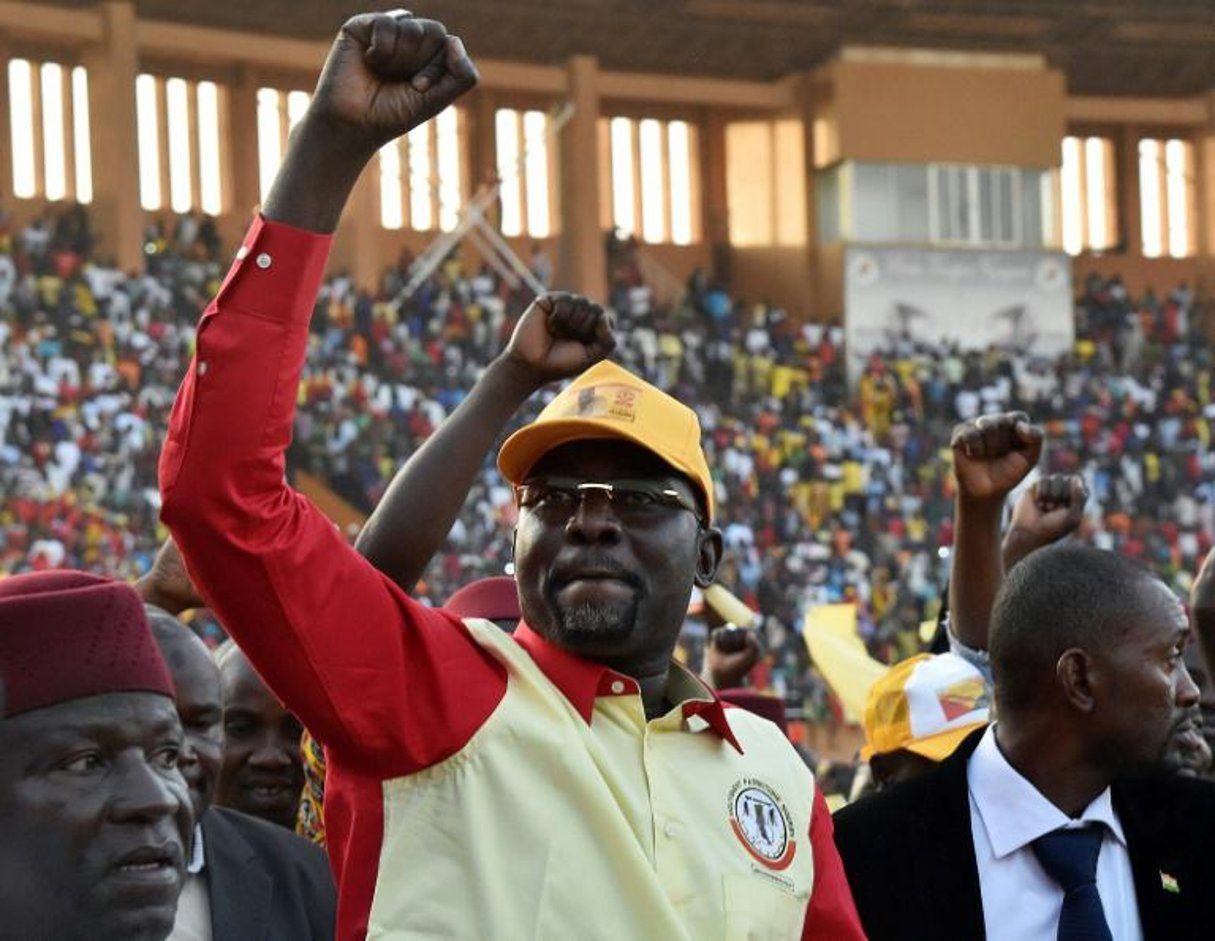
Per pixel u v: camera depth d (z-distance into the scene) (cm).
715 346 3966
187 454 325
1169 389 4216
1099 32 4288
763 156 4316
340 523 3319
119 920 282
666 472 376
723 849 367
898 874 452
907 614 3422
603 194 4278
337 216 334
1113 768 448
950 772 460
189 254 3712
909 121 4175
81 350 3309
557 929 343
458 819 347
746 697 712
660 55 4266
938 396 3975
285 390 329
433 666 351
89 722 284
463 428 402
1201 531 3934
